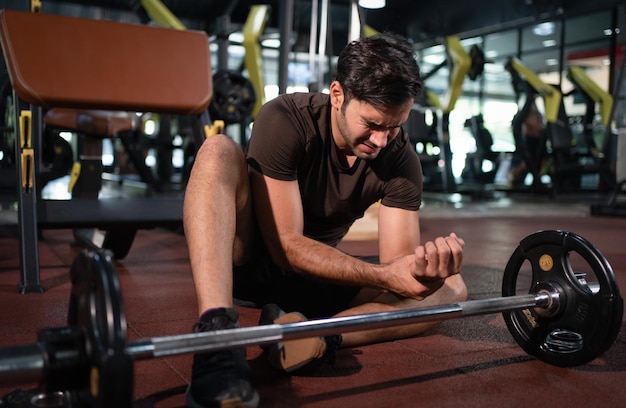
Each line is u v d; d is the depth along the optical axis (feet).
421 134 20.77
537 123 22.27
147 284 6.13
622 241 10.17
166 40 6.40
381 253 4.07
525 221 13.53
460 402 3.01
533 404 3.00
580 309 3.40
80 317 2.32
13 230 9.87
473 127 22.91
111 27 6.18
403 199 4.02
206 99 6.41
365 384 3.24
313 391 3.12
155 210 6.50
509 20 25.07
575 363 3.44
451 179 21.33
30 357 2.15
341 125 3.51
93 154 8.59
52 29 5.90
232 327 2.76
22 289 5.55
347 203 4.05
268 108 3.83
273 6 21.99
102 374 1.98
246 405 2.58
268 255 4.12
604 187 24.49
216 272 2.97
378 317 2.91
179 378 3.29
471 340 4.15
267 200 3.73
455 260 3.15
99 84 5.95
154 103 6.18
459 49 19.93
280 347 3.24
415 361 3.66
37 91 5.65
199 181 3.22
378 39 3.34
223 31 15.12
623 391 3.19
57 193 18.58
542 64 31.55
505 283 3.87
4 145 10.55
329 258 3.66
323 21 10.03
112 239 7.11
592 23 25.91
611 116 18.38
